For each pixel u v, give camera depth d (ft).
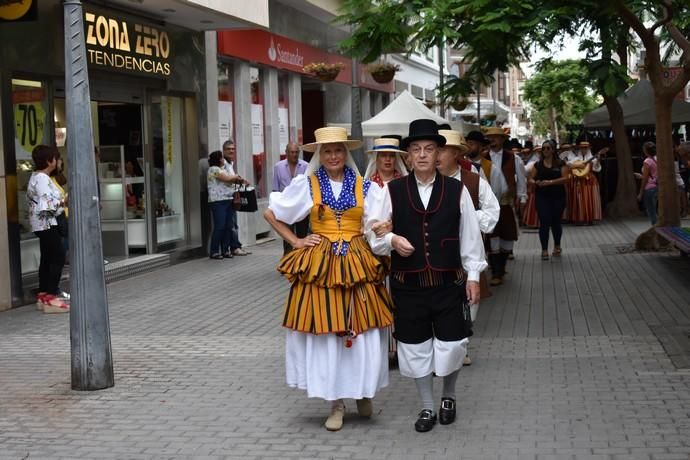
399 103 44.09
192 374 24.45
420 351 18.85
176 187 51.21
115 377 24.26
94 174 22.74
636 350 25.94
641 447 17.53
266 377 23.97
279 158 67.51
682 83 47.19
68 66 22.24
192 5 43.47
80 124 22.33
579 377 23.04
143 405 21.54
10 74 35.27
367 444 18.25
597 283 38.96
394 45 39.81
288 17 69.21
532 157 77.77
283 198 19.27
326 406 21.09
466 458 17.24
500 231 38.47
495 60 42.78
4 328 31.58
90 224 22.88
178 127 51.11
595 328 29.35
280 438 18.79
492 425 19.24
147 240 47.62
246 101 60.64
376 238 18.58
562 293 36.63
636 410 20.01
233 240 52.11
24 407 21.61
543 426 19.04
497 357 25.55
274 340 28.73
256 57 61.41
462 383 22.72
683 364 24.02
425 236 18.60
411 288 18.69
